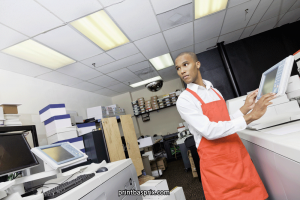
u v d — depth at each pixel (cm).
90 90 509
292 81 142
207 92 106
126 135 341
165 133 633
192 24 307
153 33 301
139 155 351
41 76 343
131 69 430
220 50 420
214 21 316
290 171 66
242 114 109
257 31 412
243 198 85
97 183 99
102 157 277
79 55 306
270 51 418
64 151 123
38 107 330
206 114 96
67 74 364
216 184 89
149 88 355
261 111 77
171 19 277
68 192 81
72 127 282
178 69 103
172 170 425
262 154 92
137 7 232
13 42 234
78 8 207
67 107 410
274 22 386
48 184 117
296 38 406
